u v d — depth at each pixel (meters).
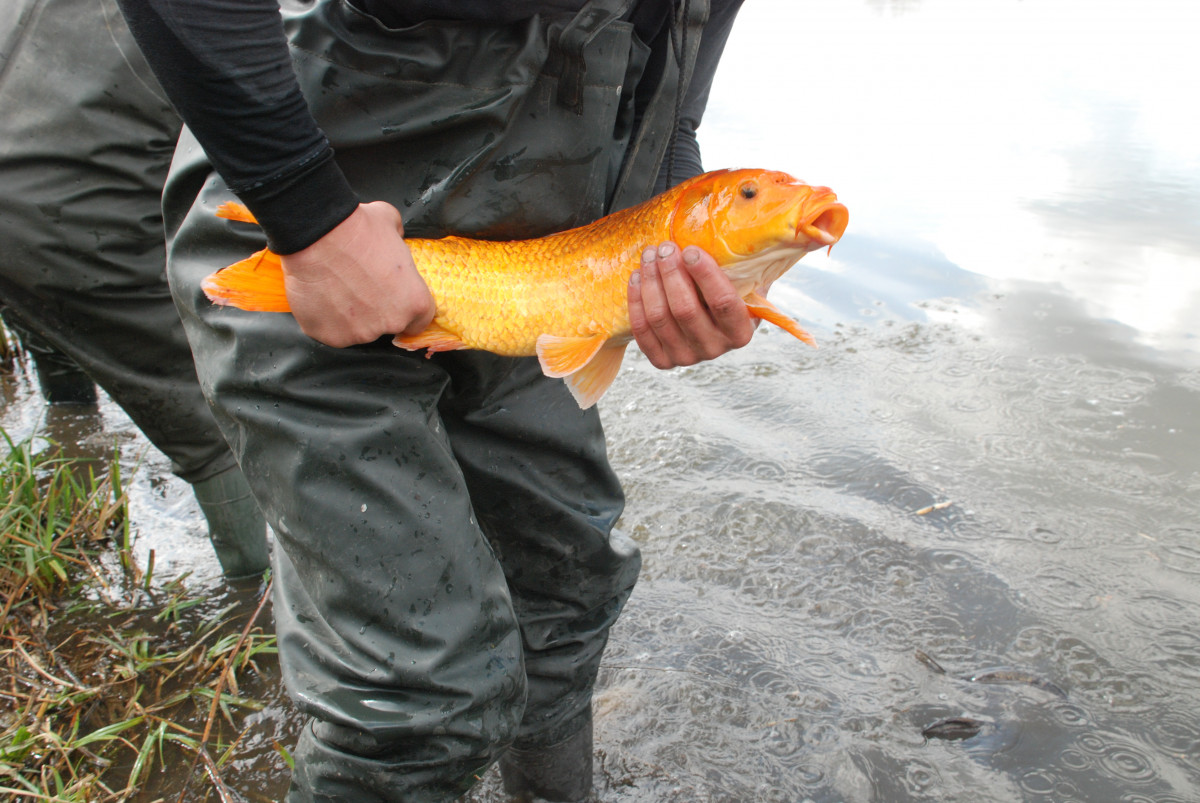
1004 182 5.65
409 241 1.46
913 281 4.62
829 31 10.14
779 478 3.27
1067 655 2.48
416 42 1.42
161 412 2.56
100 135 2.31
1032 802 2.08
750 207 1.36
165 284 2.49
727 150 5.99
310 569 1.49
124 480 3.43
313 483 1.45
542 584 1.93
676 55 1.64
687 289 1.37
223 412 1.53
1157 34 9.64
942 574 2.79
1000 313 4.30
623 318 1.50
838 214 1.37
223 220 1.49
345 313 1.33
